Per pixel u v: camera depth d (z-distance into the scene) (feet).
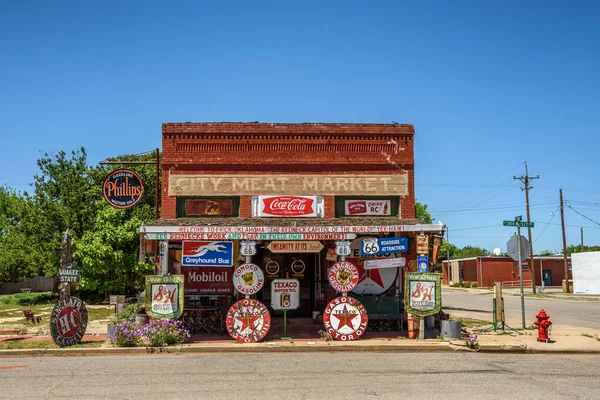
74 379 33.88
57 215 113.29
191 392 30.07
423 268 52.13
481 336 53.21
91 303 110.01
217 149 58.13
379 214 58.80
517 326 63.72
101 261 102.42
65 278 47.88
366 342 48.44
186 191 57.57
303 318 57.57
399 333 54.19
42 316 79.71
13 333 57.31
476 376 34.96
